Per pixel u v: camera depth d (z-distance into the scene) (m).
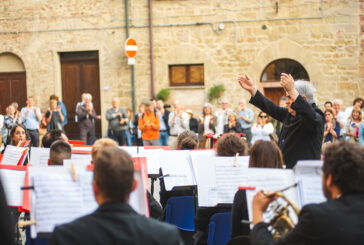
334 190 2.06
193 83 13.17
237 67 12.73
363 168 1.97
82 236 1.82
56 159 3.80
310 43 12.28
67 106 14.00
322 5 12.12
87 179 2.41
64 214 2.38
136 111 13.34
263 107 3.85
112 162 1.93
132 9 13.19
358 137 8.96
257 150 2.94
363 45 11.99
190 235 4.43
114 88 13.47
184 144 4.91
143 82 13.27
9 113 11.26
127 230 1.84
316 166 2.37
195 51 12.94
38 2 13.70
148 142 11.02
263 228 2.19
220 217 3.40
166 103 13.05
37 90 13.86
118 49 13.40
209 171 3.52
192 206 4.36
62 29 13.64
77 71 13.87
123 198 1.95
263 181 2.39
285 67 12.69
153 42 13.17
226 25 12.73
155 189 8.55
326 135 9.05
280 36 12.44
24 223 2.33
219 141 3.57
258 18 12.52
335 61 12.17
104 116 13.58
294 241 2.03
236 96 12.77
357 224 1.92
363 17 11.94
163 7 13.04
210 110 10.87
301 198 2.37
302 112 3.43
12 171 3.70
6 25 13.88
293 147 3.59
